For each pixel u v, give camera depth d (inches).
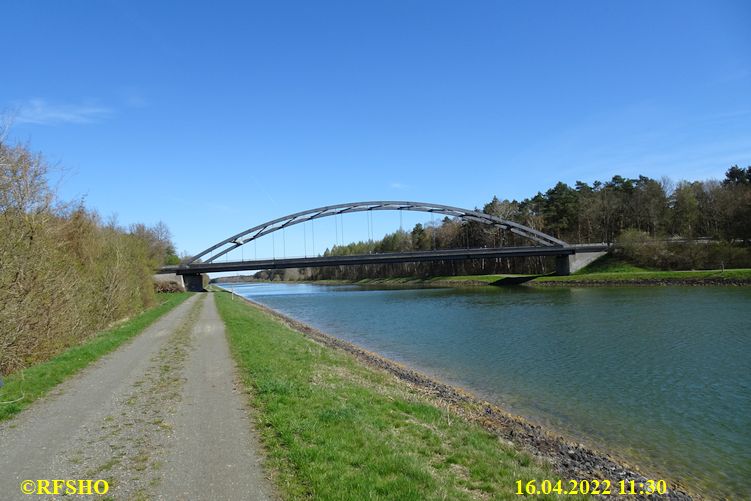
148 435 315.9
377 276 6033.5
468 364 802.2
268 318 1472.7
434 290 3452.3
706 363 751.1
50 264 611.5
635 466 382.0
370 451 283.4
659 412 523.8
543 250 3457.2
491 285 3703.3
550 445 405.7
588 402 565.0
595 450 412.2
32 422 346.9
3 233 522.9
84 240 945.5
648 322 1223.5
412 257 3607.3
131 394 424.8
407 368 781.3
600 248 3474.4
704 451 414.3
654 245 3144.7
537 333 1120.2
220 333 878.4
